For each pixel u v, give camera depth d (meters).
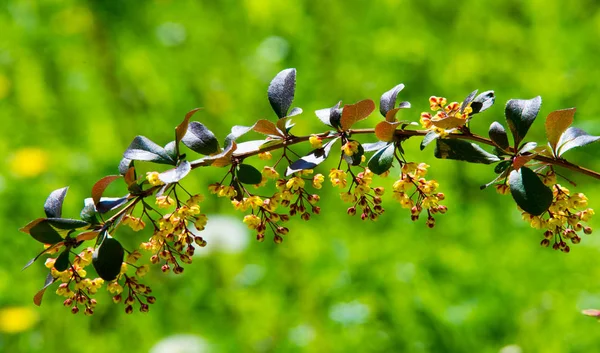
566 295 1.29
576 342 1.22
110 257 0.78
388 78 1.69
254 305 1.33
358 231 1.46
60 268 0.79
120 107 1.72
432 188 0.81
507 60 1.70
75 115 1.74
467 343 1.23
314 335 1.26
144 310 0.81
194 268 1.40
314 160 0.80
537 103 0.81
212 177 1.57
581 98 1.64
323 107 1.66
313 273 1.38
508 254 1.37
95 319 1.36
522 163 0.79
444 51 1.72
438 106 0.82
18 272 1.44
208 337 1.30
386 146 0.81
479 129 1.58
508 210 1.47
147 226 1.48
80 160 1.61
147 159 0.80
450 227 1.44
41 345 1.33
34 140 1.70
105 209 0.80
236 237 1.42
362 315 1.26
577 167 0.81
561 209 0.81
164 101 1.72
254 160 1.56
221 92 1.69
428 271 1.36
